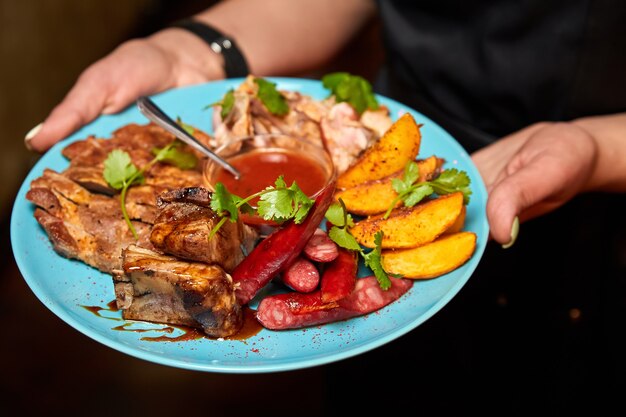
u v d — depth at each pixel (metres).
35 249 0.64
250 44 0.86
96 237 0.63
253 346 0.58
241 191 0.68
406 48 0.78
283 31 0.87
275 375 1.01
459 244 0.61
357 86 0.74
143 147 0.71
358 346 0.56
